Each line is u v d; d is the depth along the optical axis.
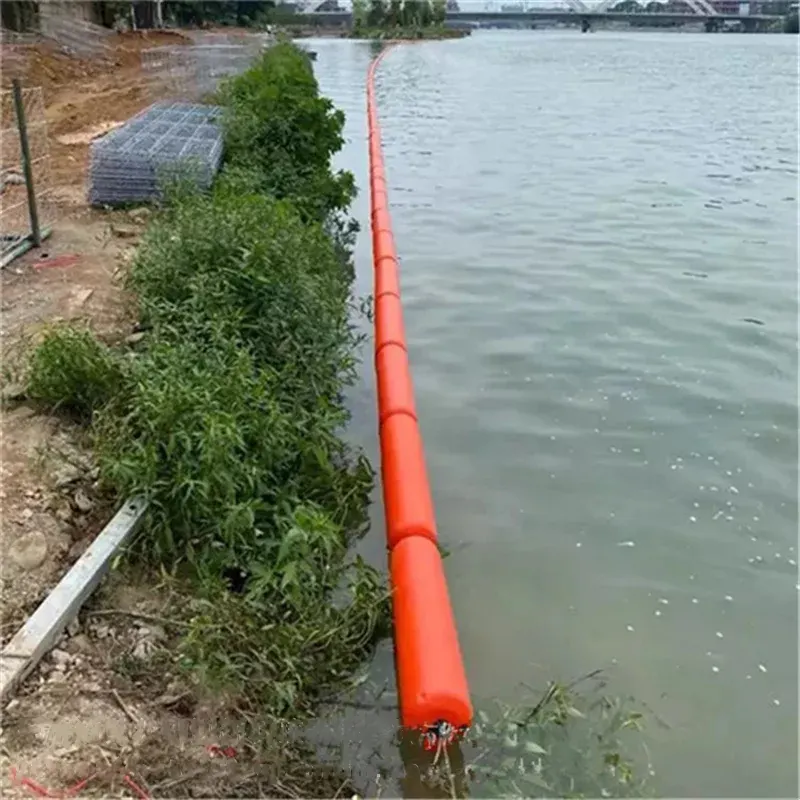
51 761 3.12
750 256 9.86
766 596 4.63
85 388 4.98
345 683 3.85
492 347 7.34
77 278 6.89
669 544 4.99
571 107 23.30
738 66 40.38
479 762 3.58
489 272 9.22
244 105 11.36
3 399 5.02
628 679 4.09
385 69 35.91
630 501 5.35
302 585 4.07
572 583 4.68
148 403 4.41
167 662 3.68
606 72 35.97
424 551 4.34
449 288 8.73
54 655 3.57
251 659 3.69
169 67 19.50
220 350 5.25
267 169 10.16
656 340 7.50
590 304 8.30
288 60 16.22
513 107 23.20
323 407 5.48
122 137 9.60
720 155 16.11
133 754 3.22
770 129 19.73
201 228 6.36
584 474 5.60
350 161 15.63
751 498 5.39
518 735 3.67
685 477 5.58
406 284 8.84
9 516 4.18
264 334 5.73
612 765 3.58
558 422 6.18
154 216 8.03
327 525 4.25
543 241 10.34
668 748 3.74
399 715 3.70
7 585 3.85
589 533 5.06
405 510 4.62
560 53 50.09
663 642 4.32
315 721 3.70
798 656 4.27
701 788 3.58
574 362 7.07
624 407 6.38
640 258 9.72
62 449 4.70
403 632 3.85
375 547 4.94
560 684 3.91
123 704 3.43
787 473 5.64
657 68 38.66
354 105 23.64
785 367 7.03
